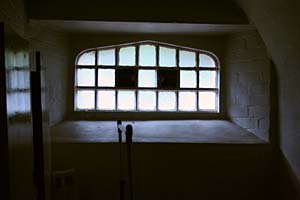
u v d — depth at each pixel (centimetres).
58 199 227
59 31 282
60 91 287
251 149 259
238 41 286
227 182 259
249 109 278
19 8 207
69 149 250
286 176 245
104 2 241
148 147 253
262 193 261
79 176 251
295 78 227
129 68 304
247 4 231
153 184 254
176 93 309
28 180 118
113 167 253
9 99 87
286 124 243
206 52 309
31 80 133
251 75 274
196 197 257
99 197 253
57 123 282
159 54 307
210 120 304
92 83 304
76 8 239
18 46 105
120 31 283
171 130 277
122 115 302
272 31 229
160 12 245
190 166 256
